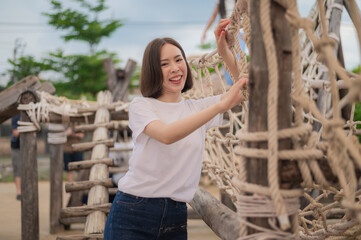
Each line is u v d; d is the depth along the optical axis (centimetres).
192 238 443
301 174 119
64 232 476
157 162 195
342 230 177
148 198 196
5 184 920
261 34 121
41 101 401
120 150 545
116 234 197
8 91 395
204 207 244
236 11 162
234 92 159
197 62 300
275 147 112
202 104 222
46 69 2202
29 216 373
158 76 200
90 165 363
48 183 940
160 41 202
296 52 116
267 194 117
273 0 119
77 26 2244
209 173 298
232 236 176
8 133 1816
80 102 512
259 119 121
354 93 103
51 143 475
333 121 111
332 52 108
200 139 211
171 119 204
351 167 113
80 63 2234
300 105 119
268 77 120
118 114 482
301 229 228
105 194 318
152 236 199
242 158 126
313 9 360
